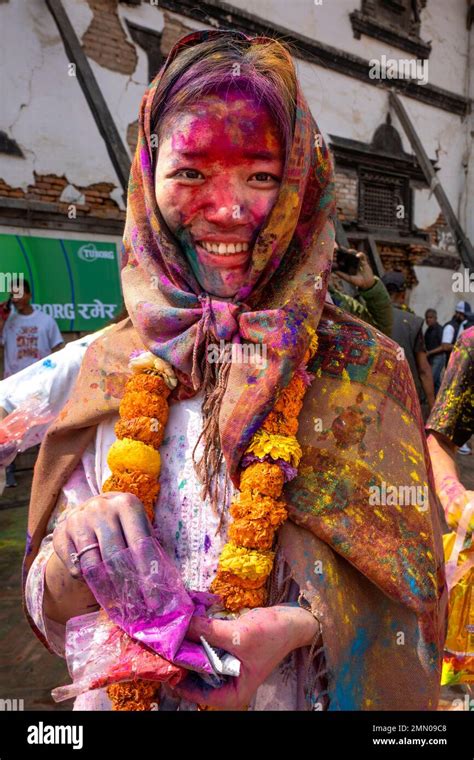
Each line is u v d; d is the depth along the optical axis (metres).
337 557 1.08
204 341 1.11
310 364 1.14
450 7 10.60
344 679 1.04
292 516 1.04
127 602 0.92
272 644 0.92
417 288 10.23
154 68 6.77
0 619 3.22
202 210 1.07
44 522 1.26
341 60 8.79
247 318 1.06
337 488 1.06
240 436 1.03
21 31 5.79
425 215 10.36
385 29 9.28
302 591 1.01
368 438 1.10
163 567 0.94
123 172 5.94
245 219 1.05
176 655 0.87
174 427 1.16
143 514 0.99
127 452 1.11
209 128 1.03
